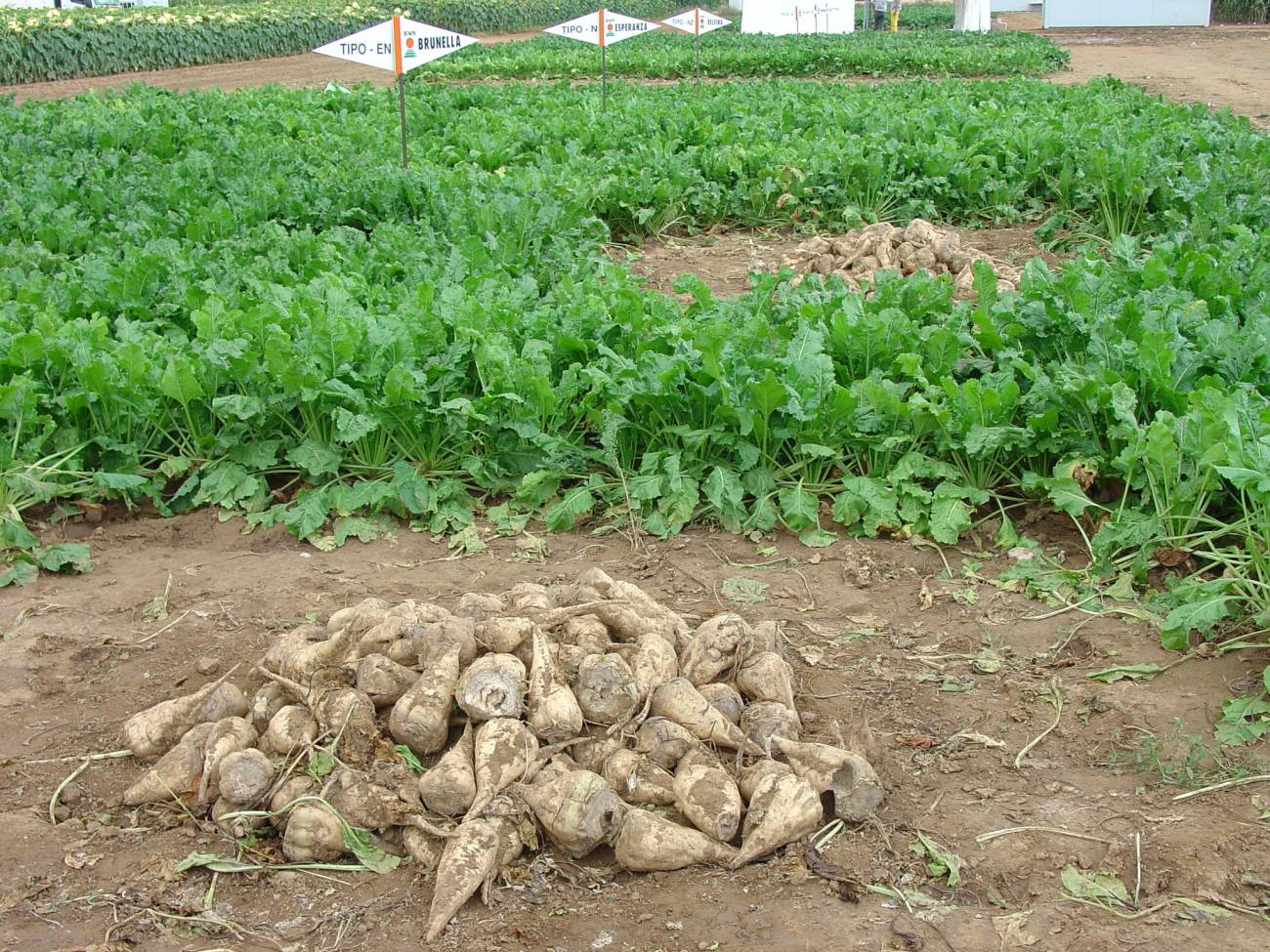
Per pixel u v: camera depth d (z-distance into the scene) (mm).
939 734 2799
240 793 2473
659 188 7793
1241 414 3301
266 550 3785
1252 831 2443
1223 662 3012
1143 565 3385
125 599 3459
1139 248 7180
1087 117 9773
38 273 5270
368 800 2428
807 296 4828
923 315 4719
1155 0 24875
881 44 19406
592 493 3982
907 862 2389
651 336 4379
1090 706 2879
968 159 8438
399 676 2596
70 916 2287
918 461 3838
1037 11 33125
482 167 8992
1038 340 4305
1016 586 3461
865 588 3494
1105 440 3822
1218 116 9688
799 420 3855
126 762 2725
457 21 29891
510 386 3994
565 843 2375
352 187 7258
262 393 4062
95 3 25016
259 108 11547
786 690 2715
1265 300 4469
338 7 26266
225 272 5441
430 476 4062
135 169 8156
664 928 2232
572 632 2729
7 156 8445
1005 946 2178
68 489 3934
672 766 2508
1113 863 2373
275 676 2680
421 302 4410
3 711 2939
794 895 2307
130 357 3971
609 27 10609
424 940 2215
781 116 10281
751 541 3770
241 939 2236
